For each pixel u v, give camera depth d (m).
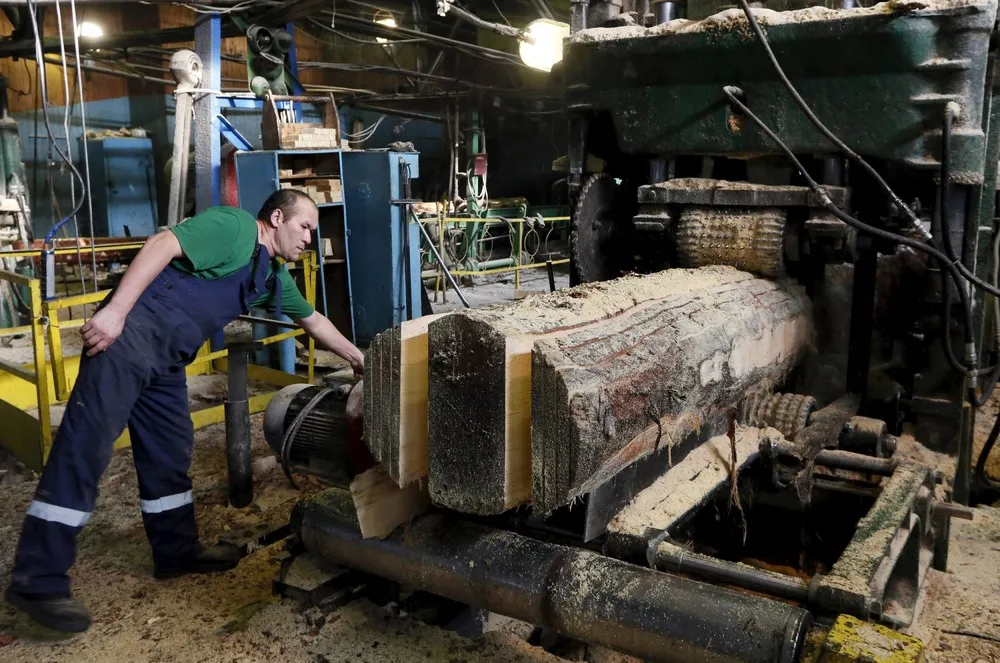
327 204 6.36
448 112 11.38
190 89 5.62
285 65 6.60
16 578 2.45
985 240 3.29
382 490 2.28
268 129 6.03
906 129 2.99
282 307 2.98
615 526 2.18
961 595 2.76
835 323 3.48
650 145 3.54
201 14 5.65
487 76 12.42
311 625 2.42
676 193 3.39
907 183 3.44
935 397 3.33
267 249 2.84
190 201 6.24
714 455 2.62
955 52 2.88
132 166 11.36
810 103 3.16
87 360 2.52
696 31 3.29
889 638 1.68
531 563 2.09
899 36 2.91
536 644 2.59
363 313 6.89
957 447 3.30
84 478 2.50
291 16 6.21
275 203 2.85
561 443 1.79
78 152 11.20
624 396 1.95
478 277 11.44
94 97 11.48
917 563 2.54
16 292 7.07
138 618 2.60
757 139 3.29
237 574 2.90
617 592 1.95
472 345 1.88
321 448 2.70
